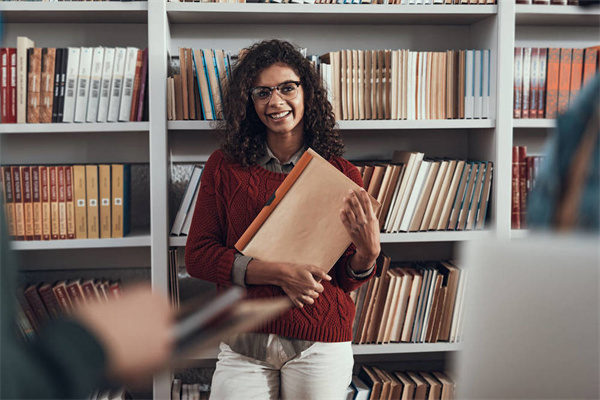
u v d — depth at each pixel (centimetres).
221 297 58
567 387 30
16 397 42
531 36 267
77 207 224
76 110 222
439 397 243
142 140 254
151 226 222
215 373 182
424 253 272
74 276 256
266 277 172
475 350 33
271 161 192
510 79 234
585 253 31
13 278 44
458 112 238
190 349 52
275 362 175
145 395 249
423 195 235
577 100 32
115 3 220
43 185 223
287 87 184
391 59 232
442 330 240
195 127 223
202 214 190
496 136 237
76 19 239
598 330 30
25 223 223
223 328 55
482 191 239
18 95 219
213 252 182
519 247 33
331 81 230
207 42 253
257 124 194
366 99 233
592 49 241
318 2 230
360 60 231
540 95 242
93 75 222
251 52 195
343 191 175
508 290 33
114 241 226
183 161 256
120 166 226
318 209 176
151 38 219
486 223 245
